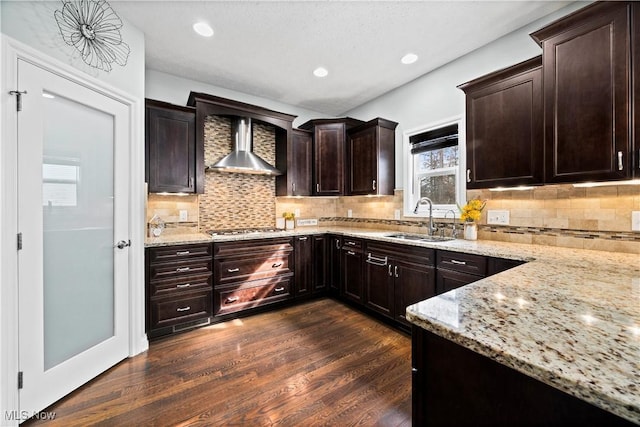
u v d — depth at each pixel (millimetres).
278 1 1970
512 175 2014
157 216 2797
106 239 1950
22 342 1462
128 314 2102
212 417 1497
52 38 1598
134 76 2164
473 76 2609
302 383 1782
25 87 1466
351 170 3619
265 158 3748
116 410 1549
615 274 1280
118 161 2020
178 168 2750
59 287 1665
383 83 3271
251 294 2918
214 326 2662
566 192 2037
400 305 2570
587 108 1604
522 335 661
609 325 714
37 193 1527
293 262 3209
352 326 2650
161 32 2293
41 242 1550
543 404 604
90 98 1815
